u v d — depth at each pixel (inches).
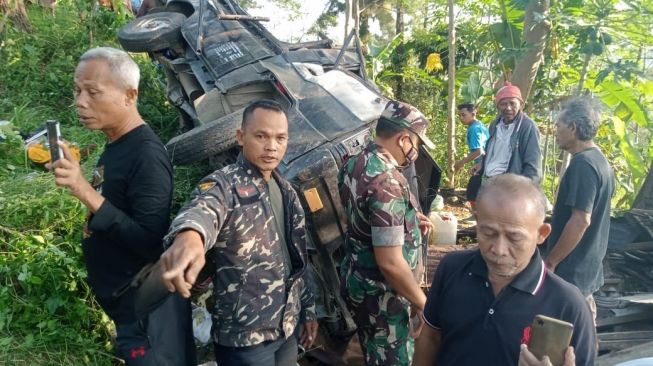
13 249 139.6
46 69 257.1
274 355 109.9
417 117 120.0
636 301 184.4
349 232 123.5
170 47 229.8
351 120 164.7
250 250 102.8
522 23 393.7
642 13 336.5
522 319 75.9
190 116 217.6
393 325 121.7
